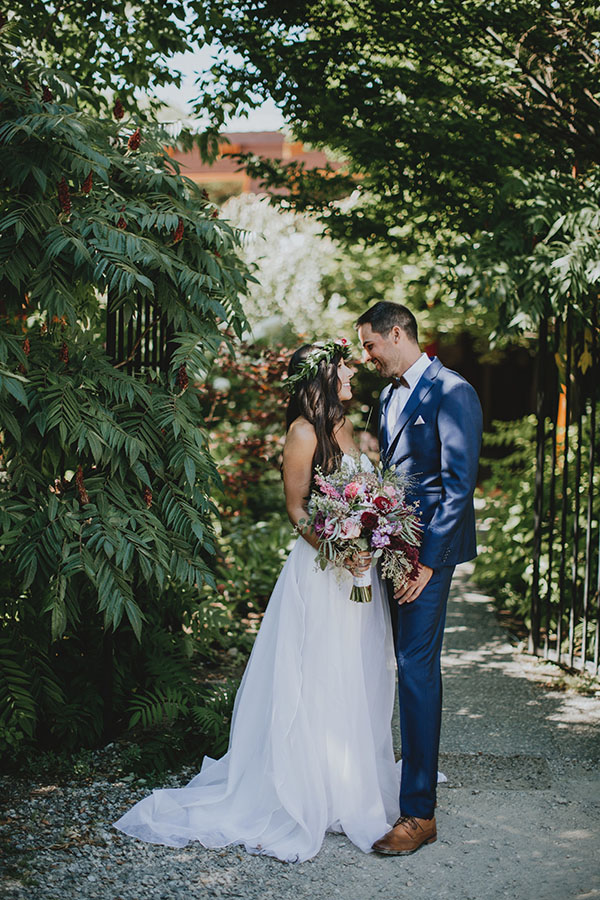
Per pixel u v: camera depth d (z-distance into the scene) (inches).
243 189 566.6
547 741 146.7
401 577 112.5
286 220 430.9
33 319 168.9
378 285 418.6
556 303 163.3
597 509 203.6
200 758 139.6
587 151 181.5
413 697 113.7
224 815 118.3
